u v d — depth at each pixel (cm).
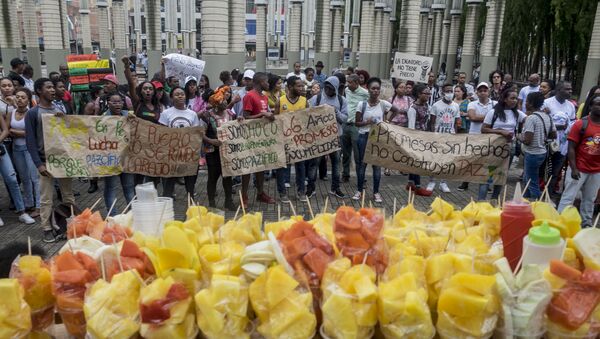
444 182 891
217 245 260
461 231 298
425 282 238
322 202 810
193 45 5084
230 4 1684
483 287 218
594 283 219
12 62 1135
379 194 841
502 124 743
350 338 213
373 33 3062
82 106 989
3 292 209
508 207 271
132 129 628
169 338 212
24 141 688
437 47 3706
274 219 723
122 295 215
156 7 2116
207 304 213
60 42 2316
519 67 2594
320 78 1580
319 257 238
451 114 909
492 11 2131
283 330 212
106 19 3344
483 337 219
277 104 812
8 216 717
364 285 219
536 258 240
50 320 239
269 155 725
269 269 224
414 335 214
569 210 289
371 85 789
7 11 2134
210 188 736
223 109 736
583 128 630
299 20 3083
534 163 718
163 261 229
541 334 226
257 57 3209
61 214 525
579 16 1566
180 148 654
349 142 902
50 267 244
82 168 610
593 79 1522
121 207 764
